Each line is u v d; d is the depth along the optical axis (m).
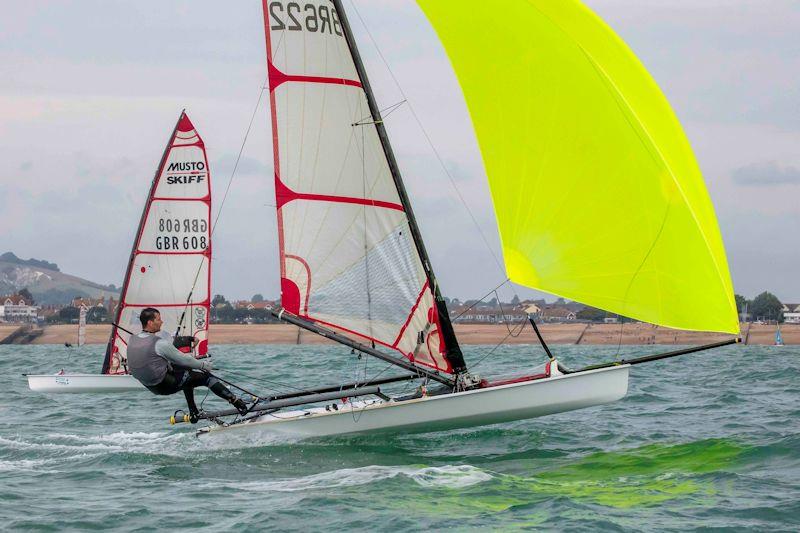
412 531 30.58
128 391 85.19
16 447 47.59
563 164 44.69
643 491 36.31
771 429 50.72
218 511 33.22
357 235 48.66
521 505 33.84
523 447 46.69
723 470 39.94
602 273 44.75
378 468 40.97
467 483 37.62
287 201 49.00
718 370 104.19
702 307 43.78
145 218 88.12
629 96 44.59
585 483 38.06
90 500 35.16
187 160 88.69
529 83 44.84
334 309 48.94
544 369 47.19
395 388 75.25
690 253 43.41
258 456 44.34
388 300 48.34
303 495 35.66
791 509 32.69
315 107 48.66
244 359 145.50
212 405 69.62
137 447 47.47
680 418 57.22
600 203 44.34
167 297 88.75
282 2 48.47
